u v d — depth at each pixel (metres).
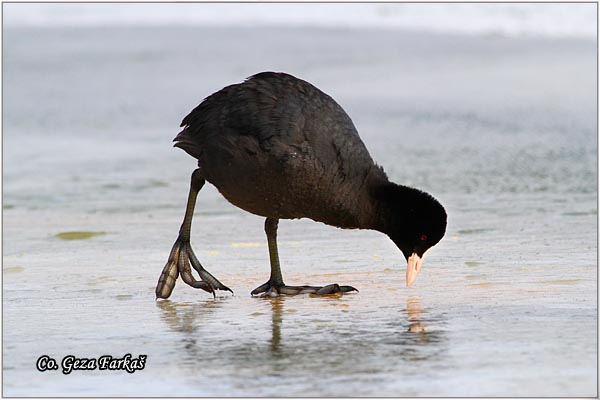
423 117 26.27
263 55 37.66
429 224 11.70
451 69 33.41
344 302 11.19
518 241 14.09
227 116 11.52
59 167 21.59
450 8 44.38
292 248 14.23
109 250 14.32
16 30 45.84
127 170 21.23
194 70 35.47
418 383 8.27
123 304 11.35
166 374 8.66
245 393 8.12
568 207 16.56
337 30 42.91
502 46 37.31
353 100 28.97
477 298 11.07
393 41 39.66
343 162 11.36
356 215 11.69
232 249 14.27
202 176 12.20
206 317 10.70
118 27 46.16
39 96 31.45
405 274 12.53
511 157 21.27
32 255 14.05
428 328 9.91
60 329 10.21
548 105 26.83
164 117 28.08
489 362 8.75
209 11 48.62
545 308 10.52
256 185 11.40
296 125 11.20
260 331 10.02
